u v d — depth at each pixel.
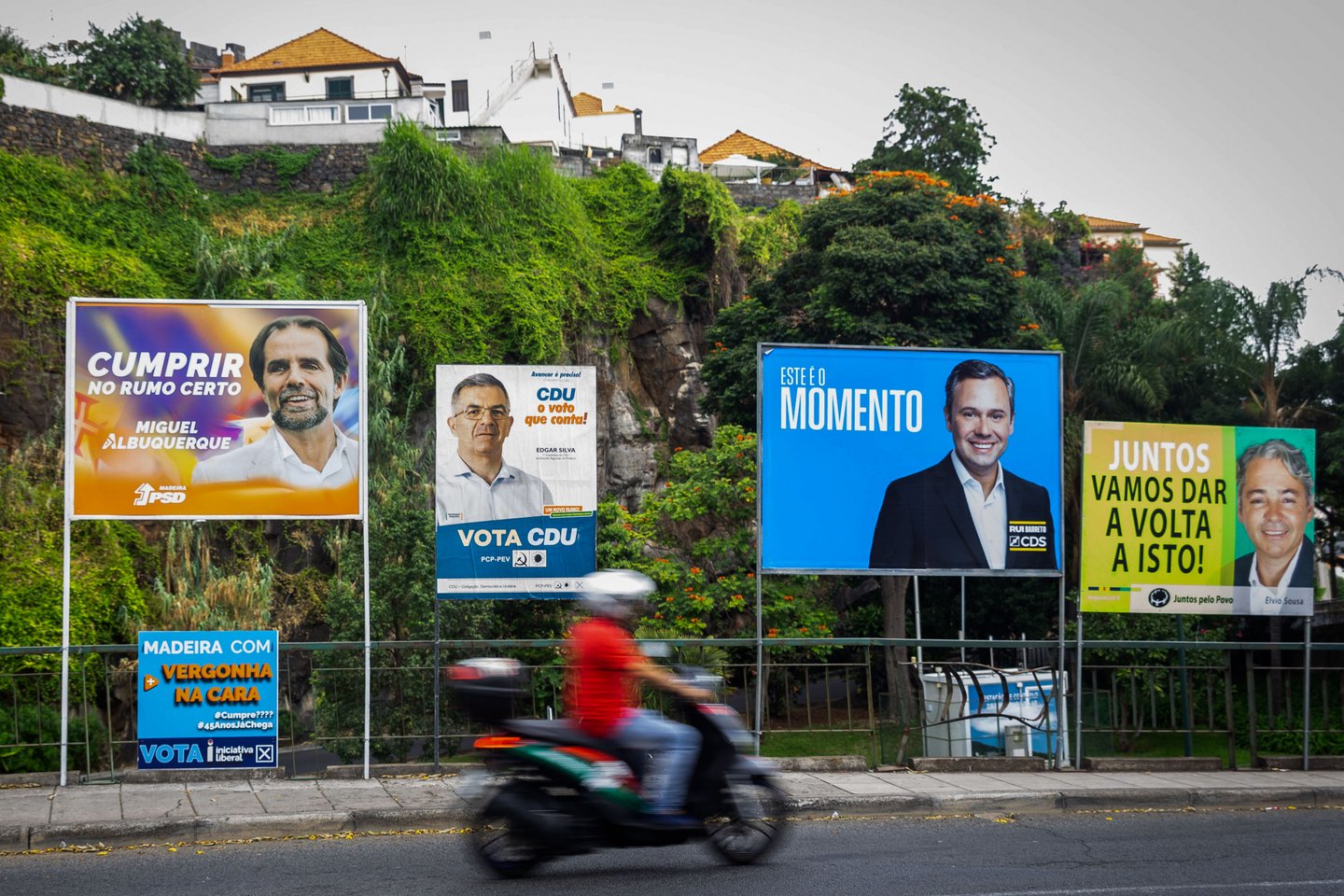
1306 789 12.14
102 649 11.62
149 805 10.27
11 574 21.73
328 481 11.90
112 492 11.60
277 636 11.80
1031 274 45.97
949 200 30.22
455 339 32.28
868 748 13.43
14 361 26.97
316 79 48.38
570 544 12.66
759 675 13.05
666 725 8.41
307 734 13.83
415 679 15.33
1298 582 13.78
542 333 32.97
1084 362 31.14
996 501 13.42
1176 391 32.09
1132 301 43.25
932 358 13.43
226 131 35.94
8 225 28.81
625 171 39.31
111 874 8.15
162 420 11.69
